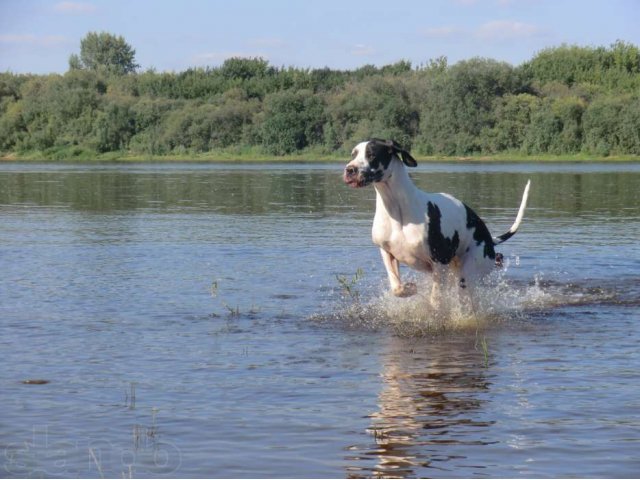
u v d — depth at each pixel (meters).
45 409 6.18
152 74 79.69
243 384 6.83
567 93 67.44
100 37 113.06
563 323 9.32
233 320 9.35
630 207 23.75
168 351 7.92
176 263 13.43
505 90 66.06
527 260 13.88
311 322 9.30
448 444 5.49
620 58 74.62
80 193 29.83
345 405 6.29
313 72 79.00
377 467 5.13
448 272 9.79
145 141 69.44
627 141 63.25
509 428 5.77
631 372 7.16
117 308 9.92
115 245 15.59
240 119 68.75
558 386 6.75
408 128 66.44
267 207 24.05
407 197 9.27
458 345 8.27
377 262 13.62
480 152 64.69
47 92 73.62
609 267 13.18
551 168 49.81
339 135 66.19
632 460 5.21
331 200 26.72
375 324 9.23
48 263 13.38
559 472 5.04
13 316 9.44
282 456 5.30
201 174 43.09
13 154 70.94
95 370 7.23
